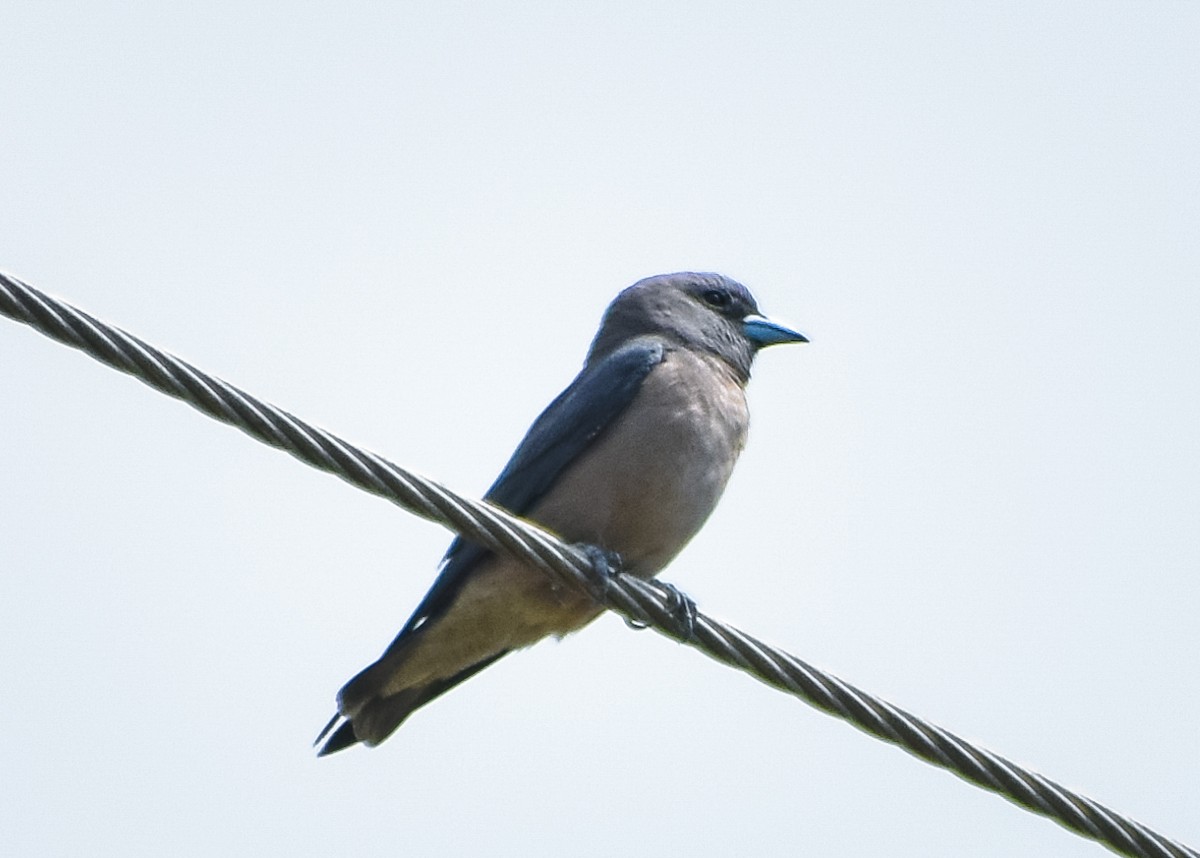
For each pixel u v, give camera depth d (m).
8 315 7.86
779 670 9.62
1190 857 9.61
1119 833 9.50
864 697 9.48
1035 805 9.45
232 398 8.35
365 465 8.79
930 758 9.45
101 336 8.01
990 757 9.42
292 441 8.55
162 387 8.20
